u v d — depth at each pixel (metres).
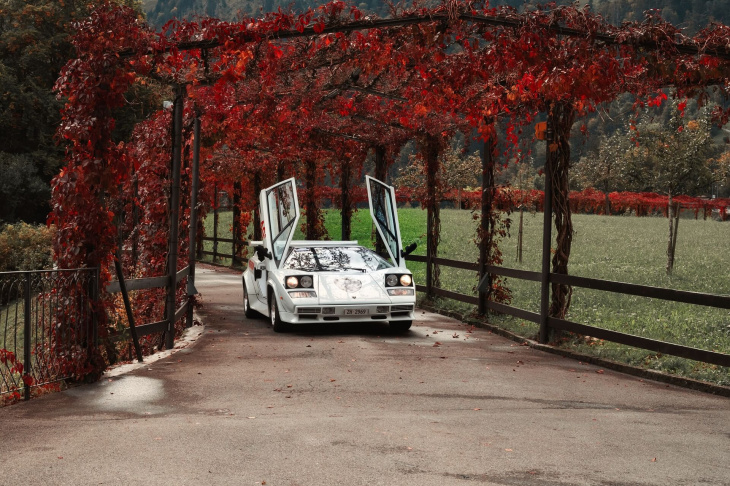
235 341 10.98
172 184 10.94
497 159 13.19
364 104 15.59
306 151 21.03
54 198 7.86
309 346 10.40
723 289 16.25
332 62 10.80
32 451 4.89
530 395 7.14
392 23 8.38
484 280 13.16
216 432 5.43
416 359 9.30
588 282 9.82
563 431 5.58
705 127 20.00
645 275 19.47
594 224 47.69
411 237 37.00
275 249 12.73
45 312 7.48
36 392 7.16
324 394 7.10
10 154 41.06
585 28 7.84
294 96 13.45
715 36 7.68
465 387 7.51
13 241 28.84
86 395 7.05
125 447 4.98
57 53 43.00
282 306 11.78
